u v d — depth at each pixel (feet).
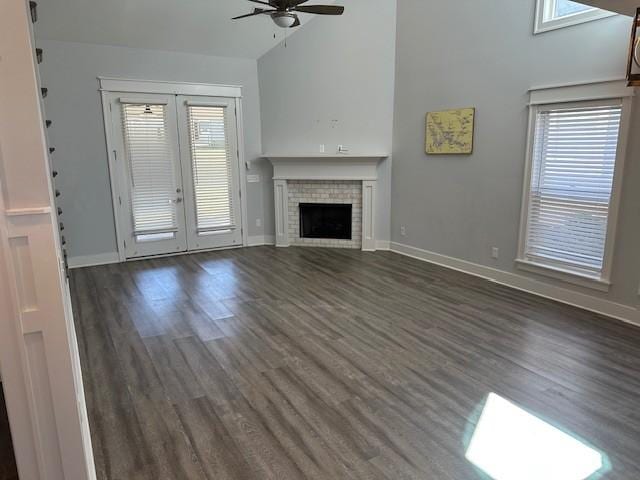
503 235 15.88
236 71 21.18
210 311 13.58
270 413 8.27
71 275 17.57
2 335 4.84
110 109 18.53
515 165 15.11
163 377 9.62
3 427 7.71
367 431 7.73
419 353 10.68
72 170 18.19
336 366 10.07
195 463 6.95
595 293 13.17
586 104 12.73
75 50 17.48
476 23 15.84
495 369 9.87
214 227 21.80
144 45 18.62
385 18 19.49
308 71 21.16
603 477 6.64
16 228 4.70
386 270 18.10
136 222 19.83
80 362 10.29
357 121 20.88
